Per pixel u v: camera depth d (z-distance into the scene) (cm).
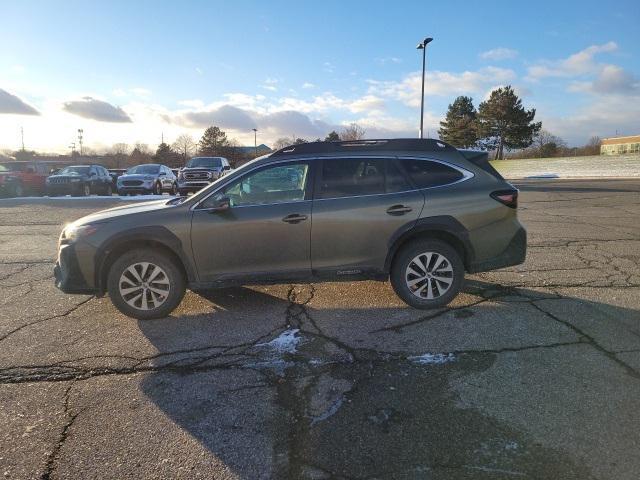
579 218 1176
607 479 253
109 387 357
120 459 275
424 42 2567
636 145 5928
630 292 562
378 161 509
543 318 481
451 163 519
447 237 512
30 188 2284
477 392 342
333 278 504
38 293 590
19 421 313
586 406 322
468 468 263
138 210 502
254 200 495
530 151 6794
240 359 401
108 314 511
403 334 447
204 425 307
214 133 8281
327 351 414
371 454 276
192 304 538
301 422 309
